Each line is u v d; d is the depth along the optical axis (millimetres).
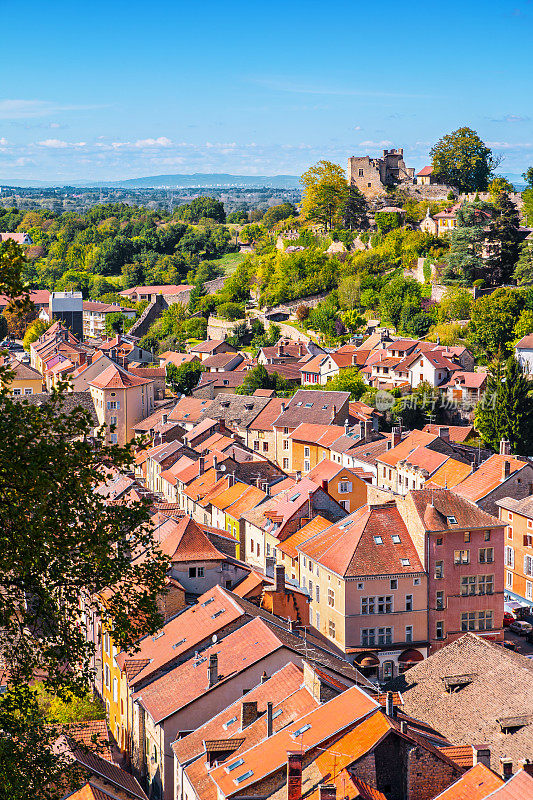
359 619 93750
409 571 94875
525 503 118875
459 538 96562
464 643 76062
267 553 112375
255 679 69812
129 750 77438
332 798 49500
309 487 113812
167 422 176500
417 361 193875
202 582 88500
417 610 95562
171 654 76875
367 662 92250
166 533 95250
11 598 37969
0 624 37375
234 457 149500
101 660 87875
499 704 68000
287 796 53219
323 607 97562
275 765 56250
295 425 169625
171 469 149125
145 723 73875
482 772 53312
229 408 182250
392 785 54844
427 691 72562
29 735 40781
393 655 94312
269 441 173000
